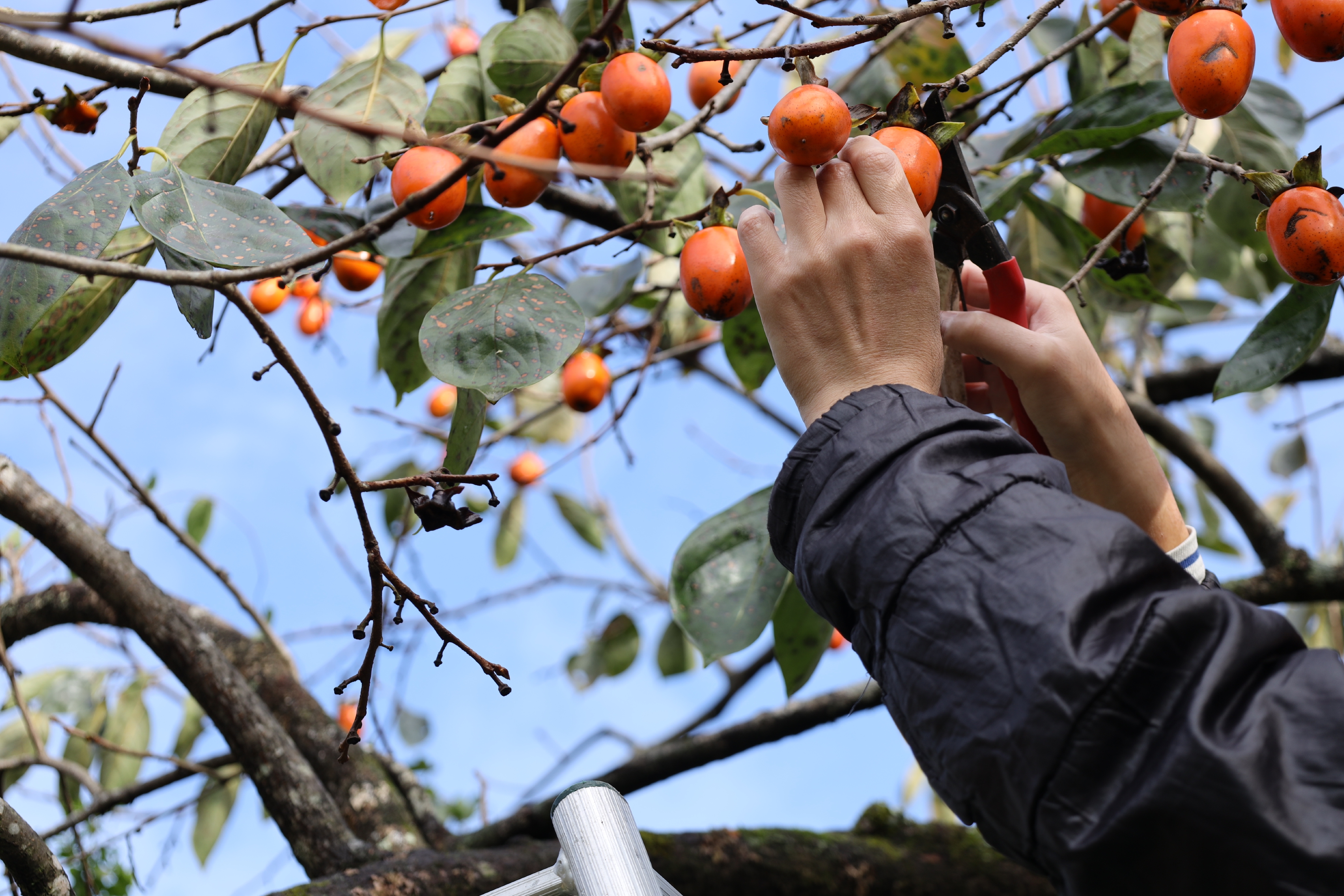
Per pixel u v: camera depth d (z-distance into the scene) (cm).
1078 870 62
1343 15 104
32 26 52
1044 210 178
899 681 71
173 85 143
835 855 201
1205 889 60
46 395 203
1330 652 67
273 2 130
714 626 151
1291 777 60
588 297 202
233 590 236
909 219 90
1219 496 241
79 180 109
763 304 91
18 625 238
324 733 214
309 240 111
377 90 142
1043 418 102
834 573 75
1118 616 67
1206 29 110
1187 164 151
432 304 169
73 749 254
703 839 195
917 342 88
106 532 239
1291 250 111
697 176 176
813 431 81
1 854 120
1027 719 64
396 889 166
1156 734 63
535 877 93
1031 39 221
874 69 195
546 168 79
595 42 87
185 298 112
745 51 97
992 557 70
